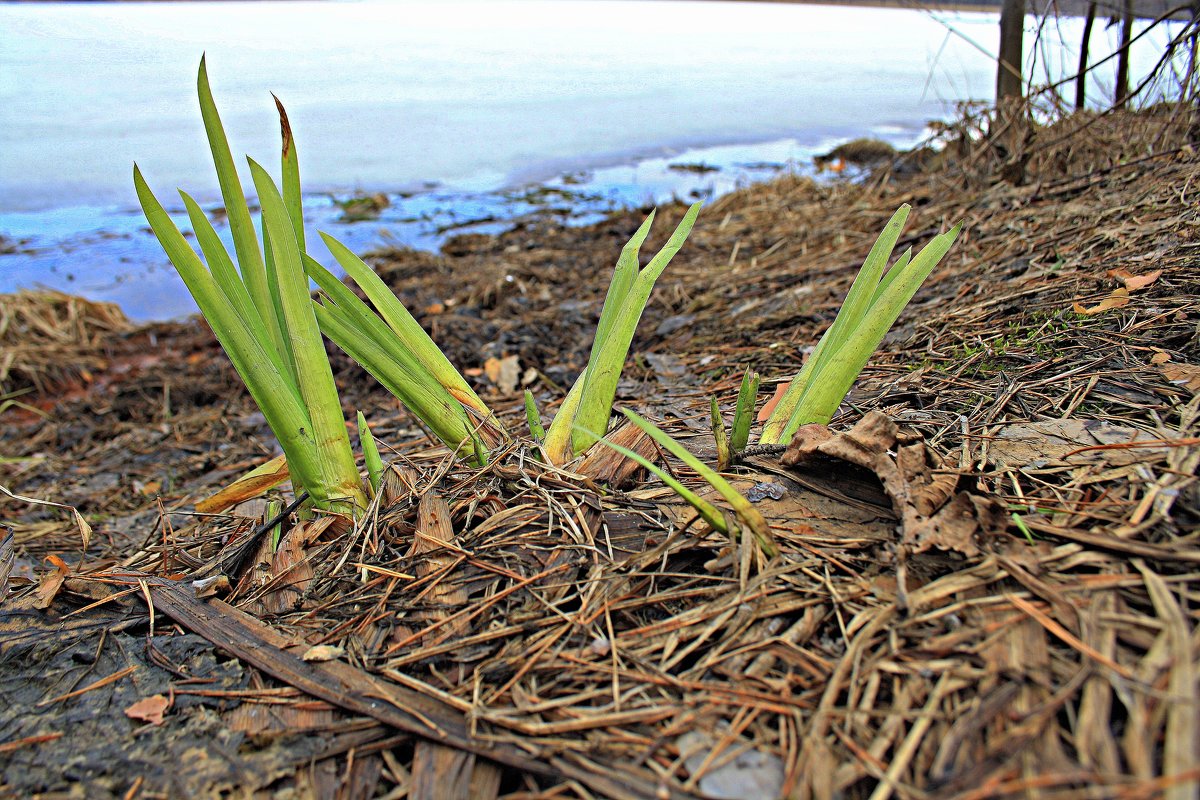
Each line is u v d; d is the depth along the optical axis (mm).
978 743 241
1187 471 342
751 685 284
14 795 278
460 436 443
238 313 394
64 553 688
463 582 352
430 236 1679
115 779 281
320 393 401
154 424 1035
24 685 332
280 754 284
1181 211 683
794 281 1014
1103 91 1246
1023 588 296
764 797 245
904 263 434
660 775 255
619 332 435
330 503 410
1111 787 211
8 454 976
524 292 1281
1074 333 534
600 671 300
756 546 344
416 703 294
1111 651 257
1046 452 392
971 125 1295
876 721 260
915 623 292
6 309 1291
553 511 377
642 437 418
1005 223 891
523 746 270
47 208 1886
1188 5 858
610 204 1847
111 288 1511
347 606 354
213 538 485
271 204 372
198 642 346
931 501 335
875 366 613
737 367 755
